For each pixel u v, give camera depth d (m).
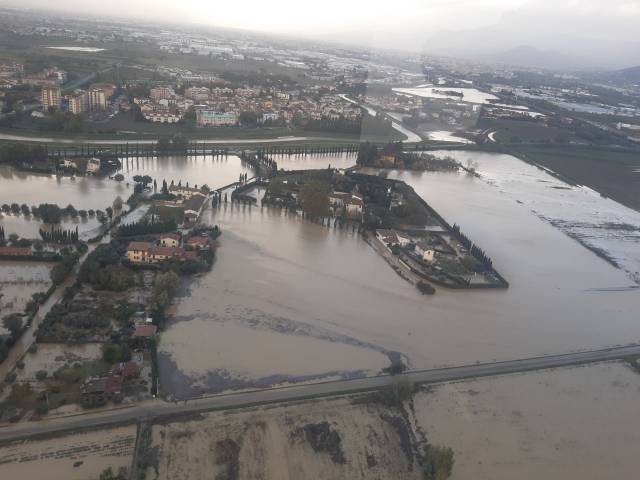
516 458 107.38
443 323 155.12
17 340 125.12
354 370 128.12
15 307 138.50
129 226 186.38
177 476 93.62
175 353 126.25
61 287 151.25
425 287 172.62
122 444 98.75
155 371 117.38
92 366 118.69
